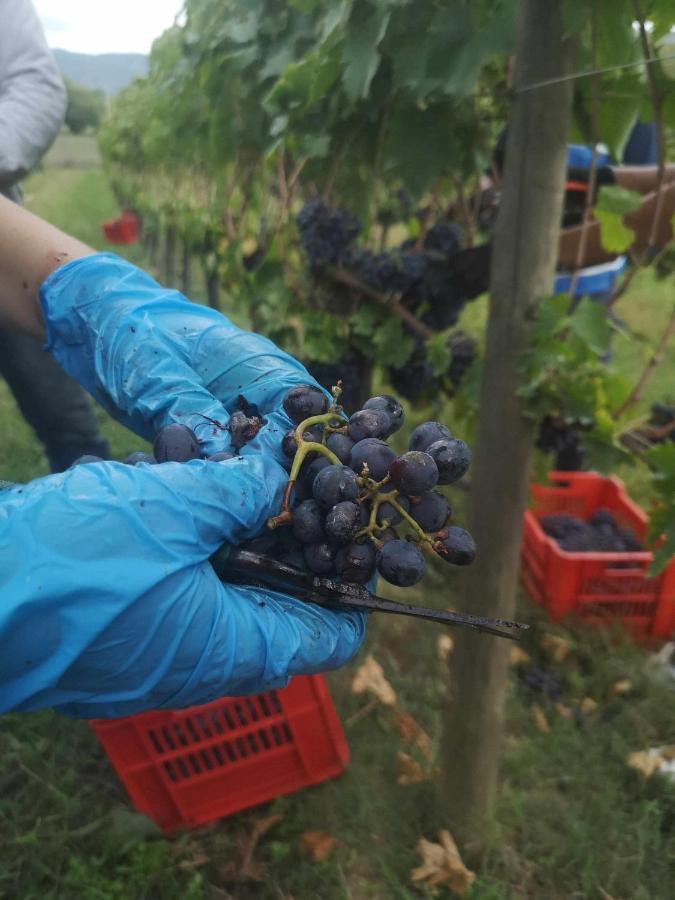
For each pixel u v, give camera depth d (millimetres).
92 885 495
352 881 516
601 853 531
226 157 906
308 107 591
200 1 890
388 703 639
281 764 555
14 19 588
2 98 596
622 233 453
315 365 762
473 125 544
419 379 746
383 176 664
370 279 678
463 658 488
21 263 375
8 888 498
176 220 1714
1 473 999
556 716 646
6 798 554
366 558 228
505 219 384
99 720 501
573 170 605
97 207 4402
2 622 188
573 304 771
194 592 222
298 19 664
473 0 393
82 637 200
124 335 335
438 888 509
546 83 343
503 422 419
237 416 286
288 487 240
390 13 410
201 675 228
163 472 230
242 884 513
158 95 1210
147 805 527
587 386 391
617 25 372
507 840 542
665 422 465
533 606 772
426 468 221
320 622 262
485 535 447
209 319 354
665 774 579
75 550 202
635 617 744
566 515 836
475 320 1632
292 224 817
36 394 724
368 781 575
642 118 451
